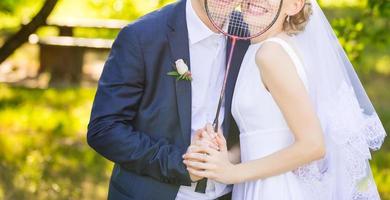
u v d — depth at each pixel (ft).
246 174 10.93
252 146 11.23
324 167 11.40
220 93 11.48
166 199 11.40
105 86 11.35
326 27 11.75
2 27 32.55
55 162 26.96
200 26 11.27
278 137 11.11
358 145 11.38
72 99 35.81
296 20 11.04
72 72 39.06
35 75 39.78
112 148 11.18
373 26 21.63
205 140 10.93
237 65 11.46
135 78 11.24
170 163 11.09
